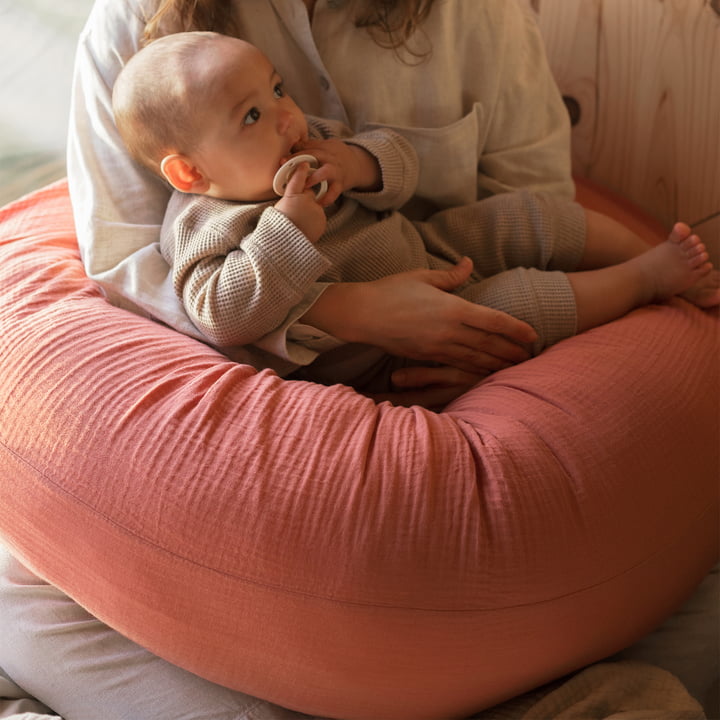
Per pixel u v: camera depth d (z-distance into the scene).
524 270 1.20
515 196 1.28
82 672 1.10
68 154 1.24
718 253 1.53
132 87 1.08
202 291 1.06
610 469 0.94
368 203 1.19
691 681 1.17
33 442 0.97
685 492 0.99
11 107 1.72
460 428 0.98
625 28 1.46
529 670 0.95
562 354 1.08
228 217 1.07
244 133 1.06
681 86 1.45
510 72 1.29
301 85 1.26
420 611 0.87
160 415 0.94
